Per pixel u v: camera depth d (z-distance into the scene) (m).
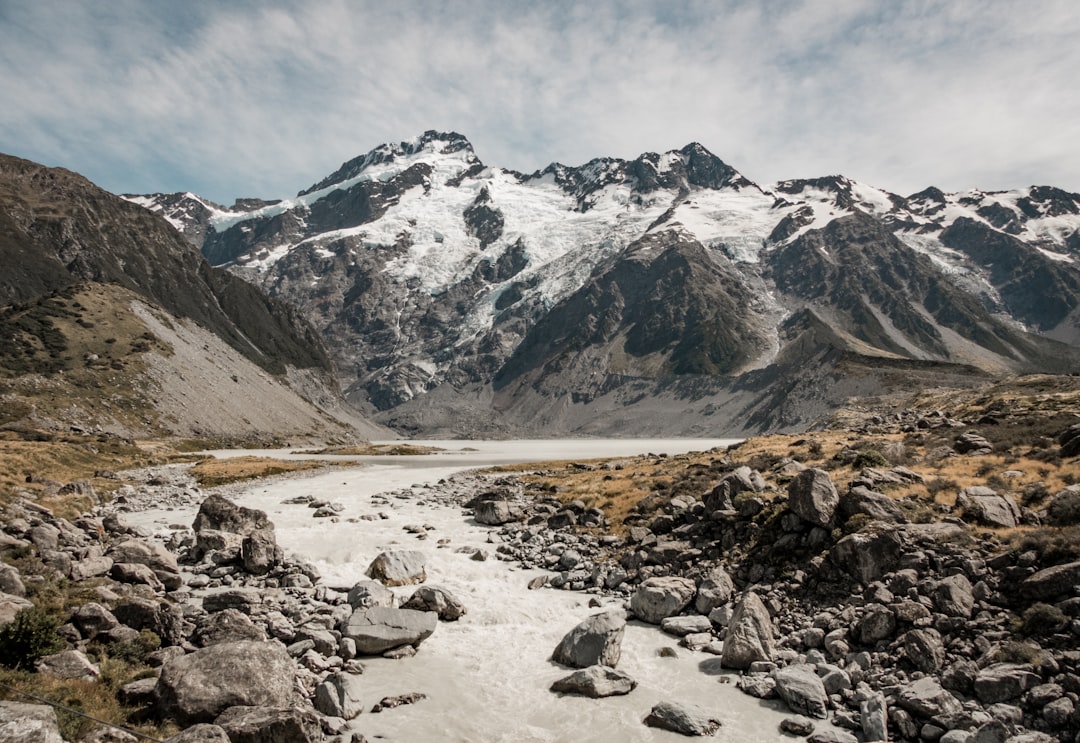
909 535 33.88
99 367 178.25
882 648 27.84
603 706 24.66
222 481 93.12
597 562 44.12
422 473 114.75
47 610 26.58
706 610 34.34
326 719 22.09
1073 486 35.62
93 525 44.00
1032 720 21.97
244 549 39.62
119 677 22.81
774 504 41.84
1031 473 41.34
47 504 52.59
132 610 26.91
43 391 154.75
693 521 45.62
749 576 37.44
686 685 26.59
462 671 27.88
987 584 29.69
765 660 28.03
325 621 30.97
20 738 16.28
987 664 25.02
